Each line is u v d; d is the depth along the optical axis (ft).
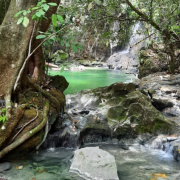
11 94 11.01
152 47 29.50
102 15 18.86
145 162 11.14
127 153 12.26
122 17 20.81
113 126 13.79
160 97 17.04
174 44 25.75
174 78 21.49
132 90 15.51
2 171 9.73
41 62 13.05
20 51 10.83
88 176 9.30
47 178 9.42
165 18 19.89
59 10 15.97
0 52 10.65
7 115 10.28
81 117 14.65
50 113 12.30
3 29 10.62
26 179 9.28
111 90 16.15
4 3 12.32
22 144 10.82
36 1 10.77
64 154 11.93
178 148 11.52
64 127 13.35
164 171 10.23
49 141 12.55
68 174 9.77
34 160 11.04
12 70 10.84
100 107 15.07
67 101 16.97
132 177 9.65
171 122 13.78
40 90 12.35
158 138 13.26
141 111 14.14
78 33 18.35
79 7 16.10
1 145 10.19
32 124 11.04
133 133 13.82
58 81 14.32
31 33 10.89
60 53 13.61
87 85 27.12
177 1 19.17
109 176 9.24
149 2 19.70
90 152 10.15
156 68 27.35
